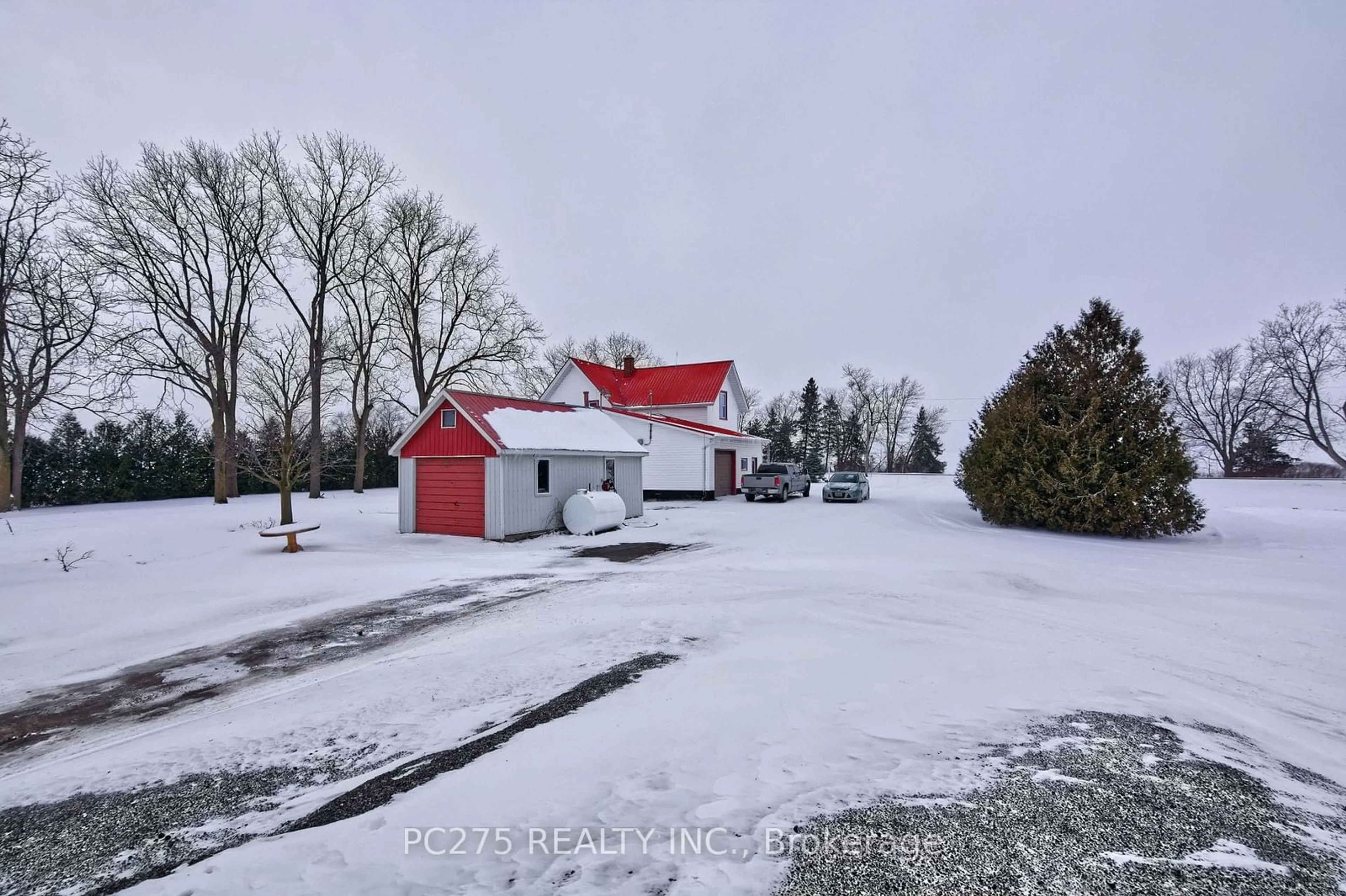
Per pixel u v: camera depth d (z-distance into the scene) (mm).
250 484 29953
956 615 7316
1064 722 4070
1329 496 25438
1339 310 38969
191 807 3461
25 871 2910
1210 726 4109
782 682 4805
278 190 27141
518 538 15234
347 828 2877
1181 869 2475
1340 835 2775
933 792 3096
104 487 24641
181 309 25094
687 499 28438
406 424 40719
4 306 20406
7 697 5492
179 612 8203
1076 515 15664
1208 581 9703
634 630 6613
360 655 6387
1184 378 53844
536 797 3070
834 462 70438
